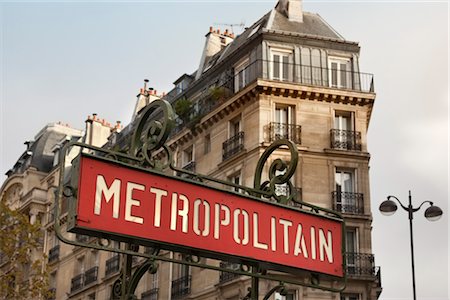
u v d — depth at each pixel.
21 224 35.09
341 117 38.06
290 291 32.94
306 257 5.83
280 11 41.09
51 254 54.41
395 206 25.25
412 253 25.02
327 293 33.16
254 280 5.87
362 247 35.28
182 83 47.78
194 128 40.69
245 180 35.72
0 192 65.00
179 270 39.75
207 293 36.25
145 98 53.97
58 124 65.38
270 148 6.45
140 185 4.92
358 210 35.97
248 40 38.44
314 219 6.03
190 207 5.15
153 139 5.11
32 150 63.41
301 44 38.25
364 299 34.25
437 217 25.39
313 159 36.28
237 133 38.06
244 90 36.97
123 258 5.33
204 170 39.47
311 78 37.56
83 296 49.00
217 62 42.97
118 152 4.97
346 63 38.91
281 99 36.84
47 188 58.41
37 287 34.53
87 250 49.88
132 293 5.13
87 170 4.70
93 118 57.25
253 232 5.52
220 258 5.33
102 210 4.69
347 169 36.97
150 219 4.89
